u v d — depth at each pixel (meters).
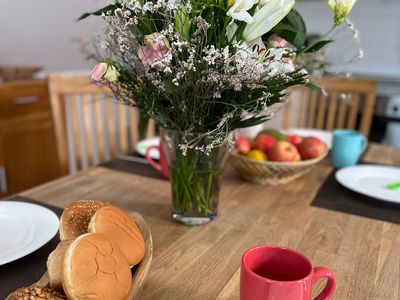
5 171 1.81
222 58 0.54
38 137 1.95
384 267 0.62
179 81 0.58
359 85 1.60
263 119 0.66
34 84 1.88
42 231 0.67
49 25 2.40
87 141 1.43
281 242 0.70
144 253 0.53
